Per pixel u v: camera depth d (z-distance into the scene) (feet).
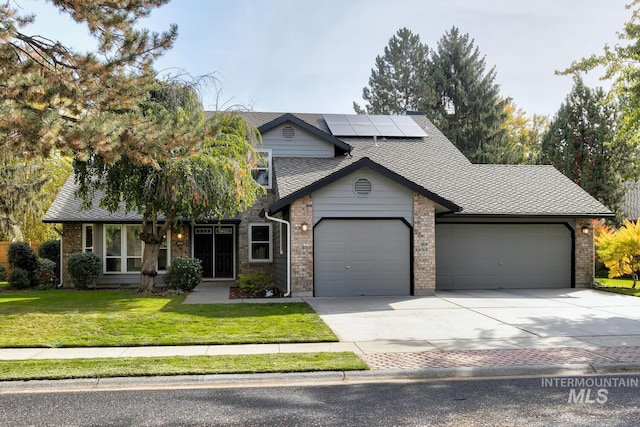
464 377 25.54
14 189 86.43
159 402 21.89
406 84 162.40
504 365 26.43
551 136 101.35
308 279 54.03
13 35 36.37
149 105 49.65
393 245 55.47
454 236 63.26
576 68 52.21
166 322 38.83
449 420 19.16
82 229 67.56
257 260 69.21
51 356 29.43
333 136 70.59
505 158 133.18
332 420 19.34
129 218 66.49
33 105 36.94
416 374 25.52
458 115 142.82
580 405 20.79
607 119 95.50
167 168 49.62
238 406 21.21
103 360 28.14
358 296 54.34
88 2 37.27
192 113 51.29
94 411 20.76
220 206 53.26
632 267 61.57
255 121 79.61
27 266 69.62
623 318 40.88
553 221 64.59
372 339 33.35
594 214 62.80
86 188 53.47
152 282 58.29
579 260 64.18
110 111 40.50
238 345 32.01
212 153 51.62
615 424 18.54
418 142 79.71
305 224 54.03
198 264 61.98
